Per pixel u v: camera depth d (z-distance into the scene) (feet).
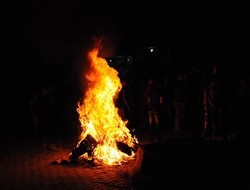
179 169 22.65
